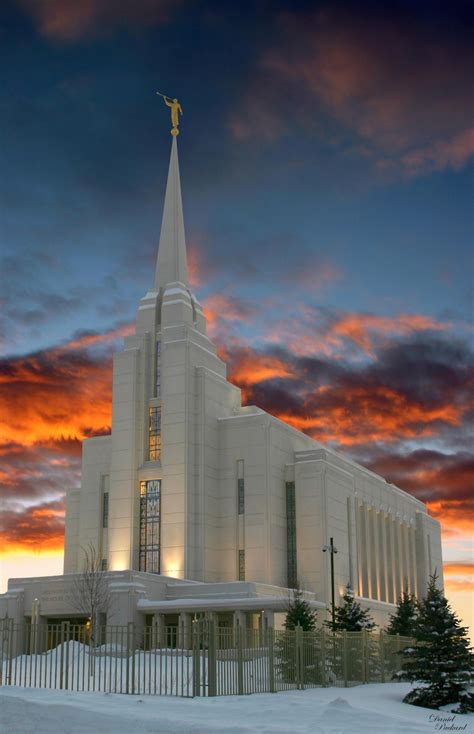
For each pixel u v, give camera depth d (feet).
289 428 318.04
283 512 301.63
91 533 307.78
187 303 319.88
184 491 285.64
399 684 152.66
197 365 305.32
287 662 128.47
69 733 66.54
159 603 237.25
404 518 408.46
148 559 287.48
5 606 244.01
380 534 372.79
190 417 295.89
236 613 237.45
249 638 121.70
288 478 308.19
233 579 288.30
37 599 244.01
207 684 114.01
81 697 93.09
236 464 299.79
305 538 297.12
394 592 378.53
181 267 331.77
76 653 143.02
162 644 119.75
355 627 220.64
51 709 73.92
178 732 69.46
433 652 129.80
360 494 350.84
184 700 99.91
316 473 301.63
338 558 301.84
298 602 220.84
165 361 303.07
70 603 239.09
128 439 299.99
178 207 340.39
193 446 294.25
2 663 117.29
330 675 141.90
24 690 97.04
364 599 318.65
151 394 307.99
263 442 297.12
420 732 80.59
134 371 307.37
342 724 83.15
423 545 422.41
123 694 104.01
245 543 290.76
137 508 293.43
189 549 281.95
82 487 315.37
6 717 69.72
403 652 135.64
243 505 295.07
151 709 85.87
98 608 231.91
